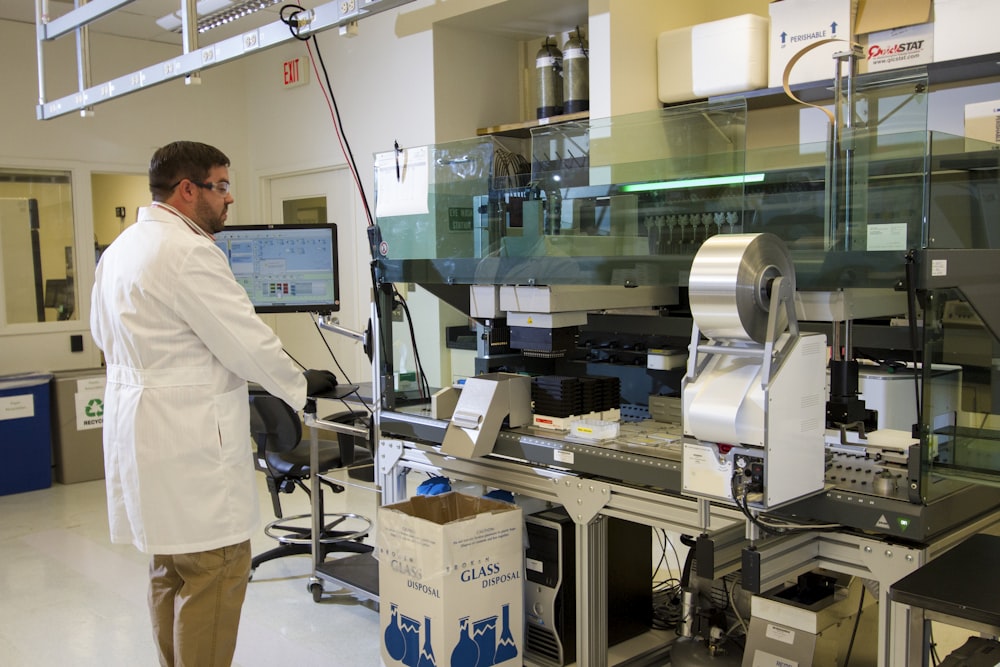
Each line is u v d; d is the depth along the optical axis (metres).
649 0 3.57
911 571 1.70
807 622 2.01
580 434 2.42
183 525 2.10
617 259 2.24
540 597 2.53
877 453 2.02
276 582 3.43
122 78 3.33
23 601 3.29
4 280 5.17
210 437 2.12
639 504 2.17
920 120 1.84
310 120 5.42
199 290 2.07
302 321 5.87
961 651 1.53
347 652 2.80
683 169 2.43
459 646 2.26
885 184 1.81
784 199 2.14
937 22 2.70
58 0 4.75
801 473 1.69
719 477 1.71
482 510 2.52
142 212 2.20
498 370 2.83
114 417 2.17
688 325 2.75
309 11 2.58
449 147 2.76
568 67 4.00
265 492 4.75
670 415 2.61
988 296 1.87
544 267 2.42
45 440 5.00
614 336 3.00
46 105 3.81
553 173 2.69
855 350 2.32
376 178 2.95
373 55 4.86
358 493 4.63
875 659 2.28
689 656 2.46
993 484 1.95
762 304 1.62
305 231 3.51
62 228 5.39
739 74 3.24
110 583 3.47
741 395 1.64
